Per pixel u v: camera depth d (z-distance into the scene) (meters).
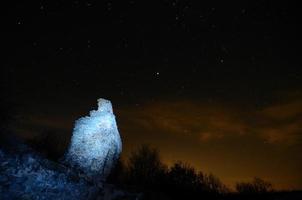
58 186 17.34
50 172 17.81
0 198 14.16
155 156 33.62
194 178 32.38
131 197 21.23
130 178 32.03
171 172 32.75
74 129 21.88
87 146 21.02
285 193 26.89
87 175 20.11
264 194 28.03
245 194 29.75
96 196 19.23
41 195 16.12
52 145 27.70
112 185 21.56
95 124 21.59
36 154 19.52
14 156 17.30
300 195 25.39
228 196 29.44
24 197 15.23
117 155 22.73
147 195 23.58
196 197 29.91
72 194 17.77
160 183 31.78
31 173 16.70
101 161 21.09
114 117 23.00
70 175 18.89
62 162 20.64
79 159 20.67
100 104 22.86
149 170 32.66
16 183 15.53
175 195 30.03
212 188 31.84
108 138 21.80
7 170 15.88
